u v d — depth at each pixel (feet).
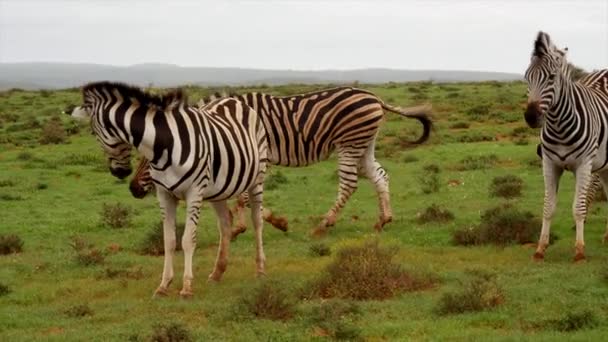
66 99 157.79
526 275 34.47
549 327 26.84
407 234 46.11
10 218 56.44
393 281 32.78
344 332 26.48
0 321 30.01
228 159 33.50
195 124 32.32
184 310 30.96
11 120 126.52
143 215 56.90
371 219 52.21
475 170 73.31
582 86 37.52
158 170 31.96
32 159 88.07
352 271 32.76
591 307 28.55
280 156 46.16
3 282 37.32
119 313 30.89
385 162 81.15
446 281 34.27
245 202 46.60
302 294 32.37
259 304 29.50
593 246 40.63
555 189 37.83
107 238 49.03
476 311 28.94
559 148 36.60
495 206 49.65
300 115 45.91
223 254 36.29
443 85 173.27
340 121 46.24
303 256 41.34
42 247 46.83
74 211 59.21
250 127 35.81
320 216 53.57
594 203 53.11
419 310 29.58
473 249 41.24
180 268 39.47
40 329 29.30
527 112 35.35
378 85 180.65
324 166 80.79
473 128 107.14
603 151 38.01
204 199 34.35
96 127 32.30
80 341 26.94
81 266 40.47
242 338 26.55
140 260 41.98
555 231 44.78
